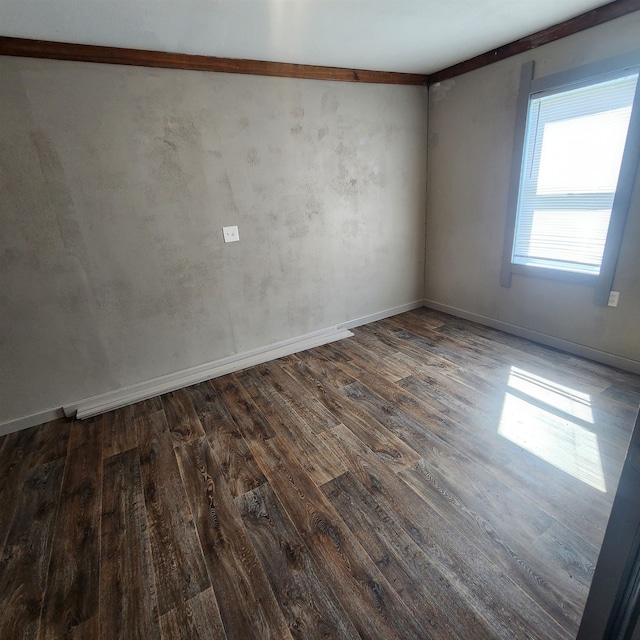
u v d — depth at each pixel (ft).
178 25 6.44
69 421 8.15
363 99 10.36
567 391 7.97
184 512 5.60
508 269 10.62
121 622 4.21
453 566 4.55
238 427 7.57
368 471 6.16
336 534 5.08
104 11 5.74
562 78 8.17
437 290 13.35
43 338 7.77
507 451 6.39
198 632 4.06
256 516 5.44
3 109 6.50
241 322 10.11
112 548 5.11
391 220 12.13
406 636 3.88
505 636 3.81
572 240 9.02
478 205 11.03
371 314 12.77
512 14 7.34
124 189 7.80
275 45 7.74
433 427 7.14
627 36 7.06
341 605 4.21
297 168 9.78
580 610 3.99
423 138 11.93
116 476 6.43
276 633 3.99
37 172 6.98
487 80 9.78
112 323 8.39
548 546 4.72
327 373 9.55
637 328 8.23
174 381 9.35
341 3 6.14
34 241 7.25
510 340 10.67
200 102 8.12
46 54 6.56
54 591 4.59
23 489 6.26
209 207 8.82
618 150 7.74
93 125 7.22
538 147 9.18
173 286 8.89
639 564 2.18
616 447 6.31
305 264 10.75
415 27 7.49
